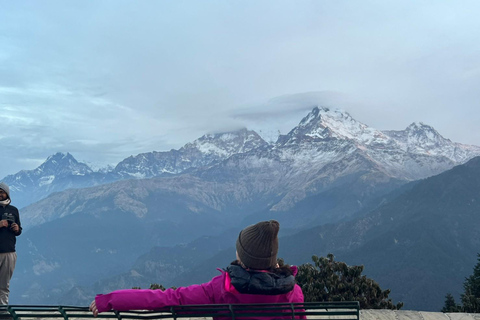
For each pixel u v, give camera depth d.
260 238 3.43
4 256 6.83
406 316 7.50
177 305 3.44
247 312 3.46
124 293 3.40
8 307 3.35
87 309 3.42
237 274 3.42
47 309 3.41
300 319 3.60
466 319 7.44
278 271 3.62
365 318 7.23
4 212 6.92
